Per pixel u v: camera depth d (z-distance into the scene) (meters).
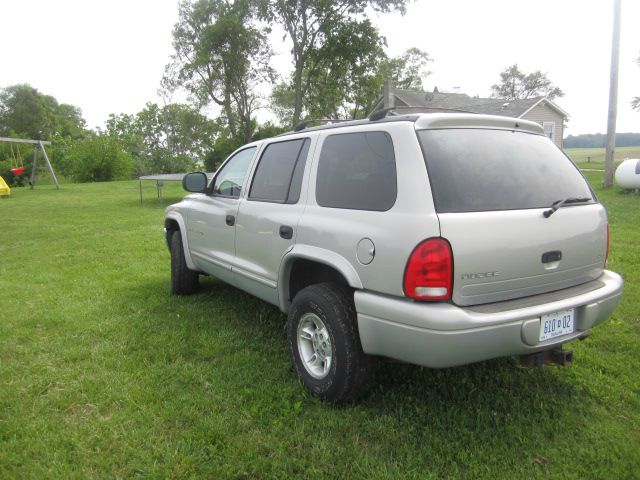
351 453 2.48
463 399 2.98
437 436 2.59
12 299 5.16
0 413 2.88
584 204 2.90
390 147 2.64
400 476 2.28
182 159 46.44
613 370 3.32
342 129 3.07
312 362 3.09
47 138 69.81
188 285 5.10
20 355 3.71
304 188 3.21
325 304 2.81
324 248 2.87
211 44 32.84
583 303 2.66
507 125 2.93
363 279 2.60
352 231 2.67
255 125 37.88
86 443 2.59
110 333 4.11
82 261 7.15
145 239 9.04
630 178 13.27
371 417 2.79
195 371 3.38
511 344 2.41
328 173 3.06
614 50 14.79
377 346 2.55
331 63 32.53
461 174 2.50
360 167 2.81
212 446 2.51
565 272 2.72
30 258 7.43
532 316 2.44
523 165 2.77
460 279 2.34
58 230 10.39
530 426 2.69
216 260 4.29
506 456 2.44
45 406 2.94
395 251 2.41
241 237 3.83
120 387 3.15
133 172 43.72
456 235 2.32
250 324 4.29
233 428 2.70
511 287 2.50
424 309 2.30
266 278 3.52
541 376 3.25
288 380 3.25
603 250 2.99
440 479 2.29
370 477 2.30
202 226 4.50
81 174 36.66
